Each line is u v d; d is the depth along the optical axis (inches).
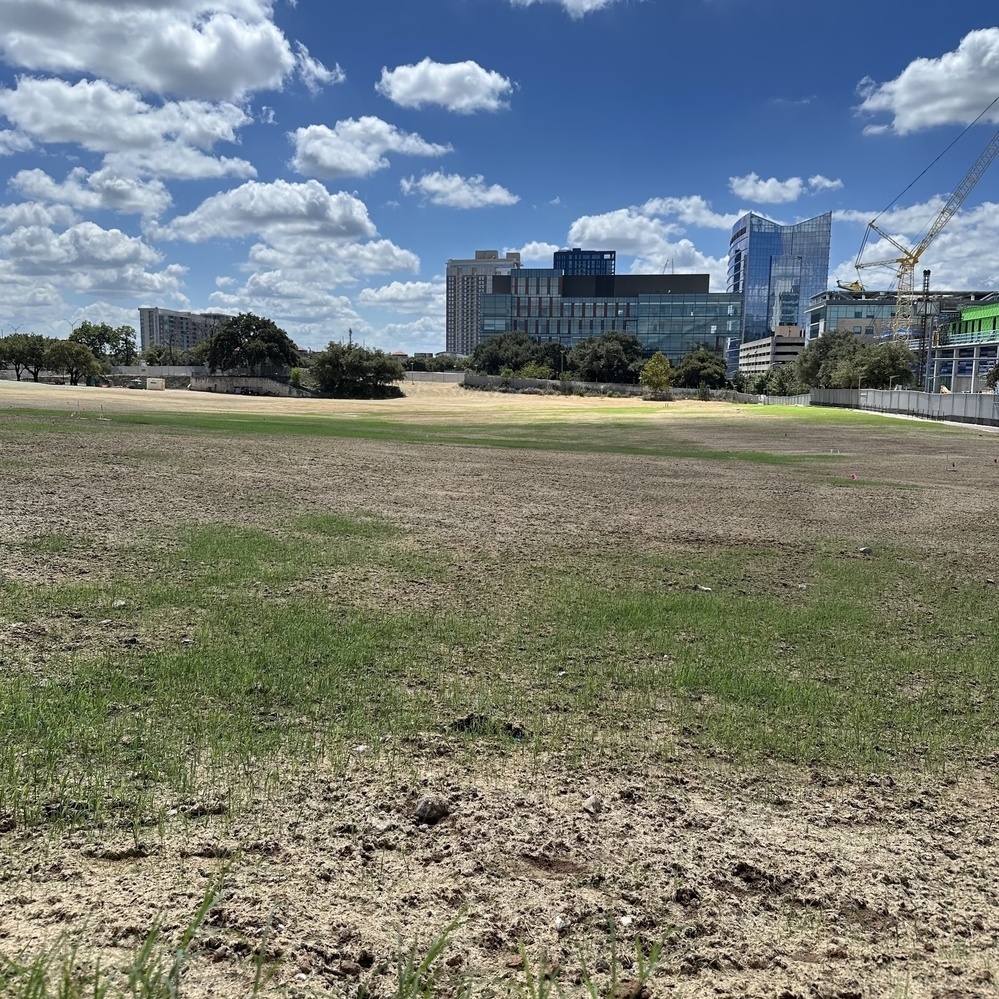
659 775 188.5
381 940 119.6
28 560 349.1
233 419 1705.2
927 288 5723.4
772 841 161.3
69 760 172.1
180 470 724.0
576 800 173.2
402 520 530.6
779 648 290.8
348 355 4616.1
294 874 135.9
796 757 203.6
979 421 2244.1
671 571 413.7
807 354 5049.2
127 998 99.4
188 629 269.7
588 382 5807.1
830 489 827.4
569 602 337.7
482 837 154.3
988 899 144.4
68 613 277.0
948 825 173.5
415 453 1086.4
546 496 699.4
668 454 1264.8
